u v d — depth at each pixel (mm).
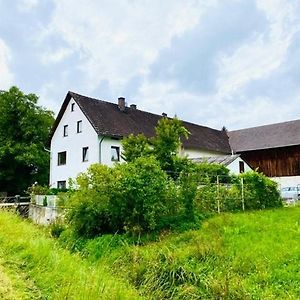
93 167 16094
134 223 14805
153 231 14719
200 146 40719
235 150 45500
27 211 26156
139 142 23016
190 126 45094
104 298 6340
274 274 9398
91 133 32312
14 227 9273
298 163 41406
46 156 43312
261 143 44281
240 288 8844
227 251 11219
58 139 35969
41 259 7141
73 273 6898
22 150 41281
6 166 42250
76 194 16219
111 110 35656
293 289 8648
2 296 5328
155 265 10414
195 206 16406
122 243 13695
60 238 15773
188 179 16641
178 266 10227
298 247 10812
